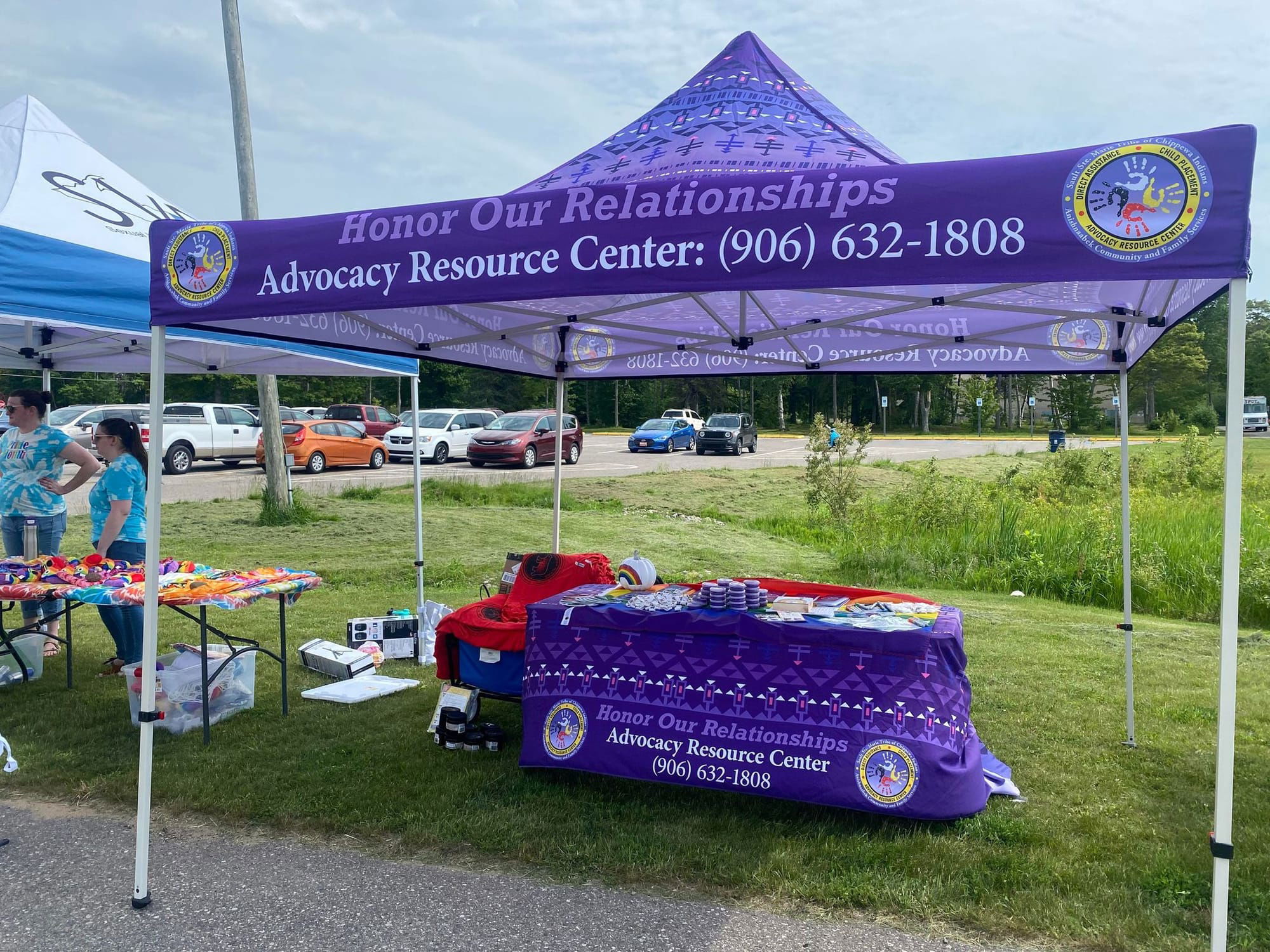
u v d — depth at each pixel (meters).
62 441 5.95
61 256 4.72
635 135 4.27
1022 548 11.56
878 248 2.79
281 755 4.62
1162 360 73.38
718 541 13.56
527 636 4.34
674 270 2.97
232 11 12.32
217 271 3.47
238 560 10.37
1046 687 6.09
